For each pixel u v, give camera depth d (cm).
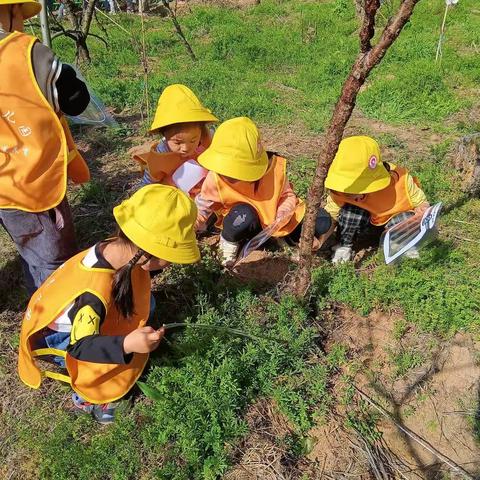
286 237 371
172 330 308
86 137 545
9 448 263
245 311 317
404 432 269
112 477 247
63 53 893
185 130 345
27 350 254
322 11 1107
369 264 363
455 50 785
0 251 378
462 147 439
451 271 348
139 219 238
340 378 290
